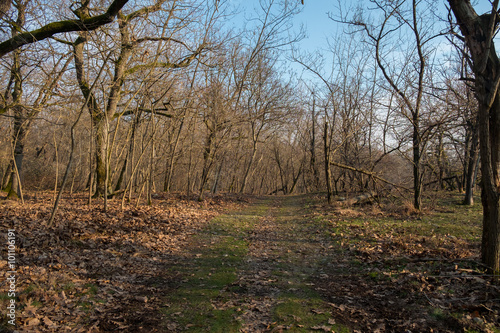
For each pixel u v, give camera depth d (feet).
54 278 17.26
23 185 76.28
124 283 18.80
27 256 20.70
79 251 23.11
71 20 27.02
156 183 97.45
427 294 16.17
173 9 35.45
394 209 45.44
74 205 41.55
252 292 18.13
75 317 14.35
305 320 14.74
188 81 46.16
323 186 98.48
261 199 82.74
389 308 15.62
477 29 17.11
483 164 17.06
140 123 49.78
